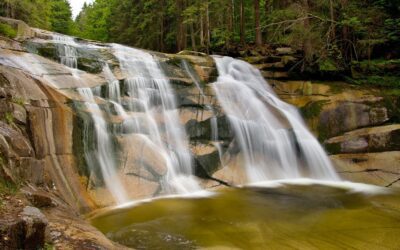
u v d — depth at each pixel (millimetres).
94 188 8125
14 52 10352
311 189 9828
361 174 10742
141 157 9273
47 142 7629
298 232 6695
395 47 15492
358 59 15820
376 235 6559
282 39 17203
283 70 15031
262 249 5902
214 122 11258
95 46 13625
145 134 9977
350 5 15031
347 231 6746
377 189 9789
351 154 11453
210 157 10531
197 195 9141
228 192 9477
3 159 5465
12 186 5309
